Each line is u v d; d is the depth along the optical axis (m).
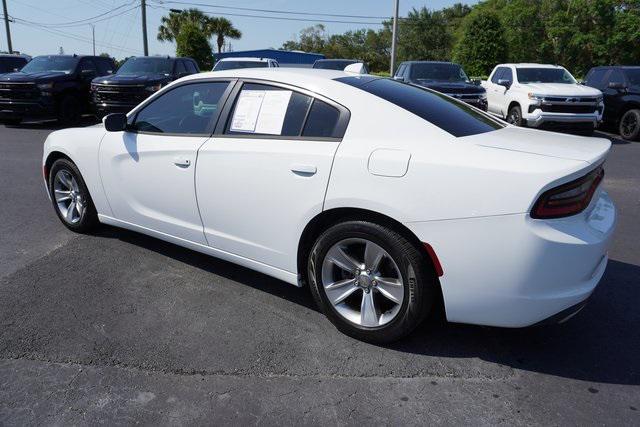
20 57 17.05
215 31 46.34
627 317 3.43
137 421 2.40
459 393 2.62
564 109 11.13
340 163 2.93
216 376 2.73
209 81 3.75
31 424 2.37
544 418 2.44
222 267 4.13
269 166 3.21
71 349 2.95
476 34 34.06
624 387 2.68
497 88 13.12
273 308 3.49
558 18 31.44
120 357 2.88
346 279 3.13
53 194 4.91
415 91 3.55
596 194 2.77
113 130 4.04
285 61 43.12
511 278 2.57
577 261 2.55
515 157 2.62
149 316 3.34
